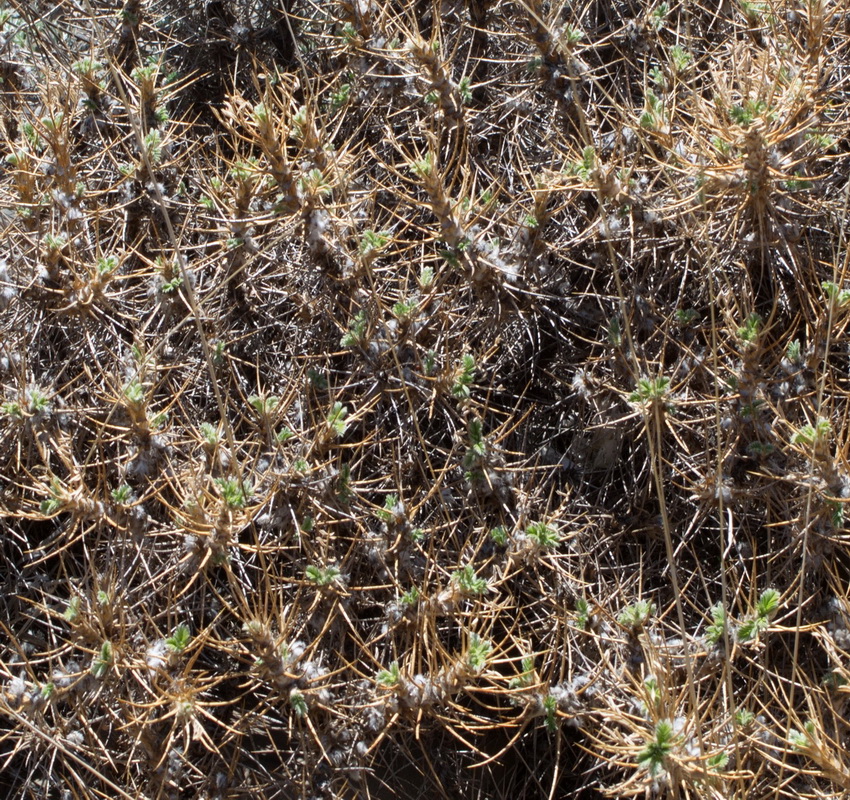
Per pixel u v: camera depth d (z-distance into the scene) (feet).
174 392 2.70
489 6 2.91
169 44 3.24
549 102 2.79
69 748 2.48
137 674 2.37
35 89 3.19
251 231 2.69
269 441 2.55
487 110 2.90
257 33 3.22
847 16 2.75
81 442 2.67
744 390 2.46
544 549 2.47
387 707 2.34
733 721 2.24
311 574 2.42
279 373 2.72
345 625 2.51
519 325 2.70
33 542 2.74
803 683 2.43
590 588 2.51
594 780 2.47
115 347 2.74
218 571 2.61
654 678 2.26
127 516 2.49
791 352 2.49
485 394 2.72
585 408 2.66
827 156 2.57
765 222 2.51
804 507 2.43
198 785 2.46
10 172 2.77
